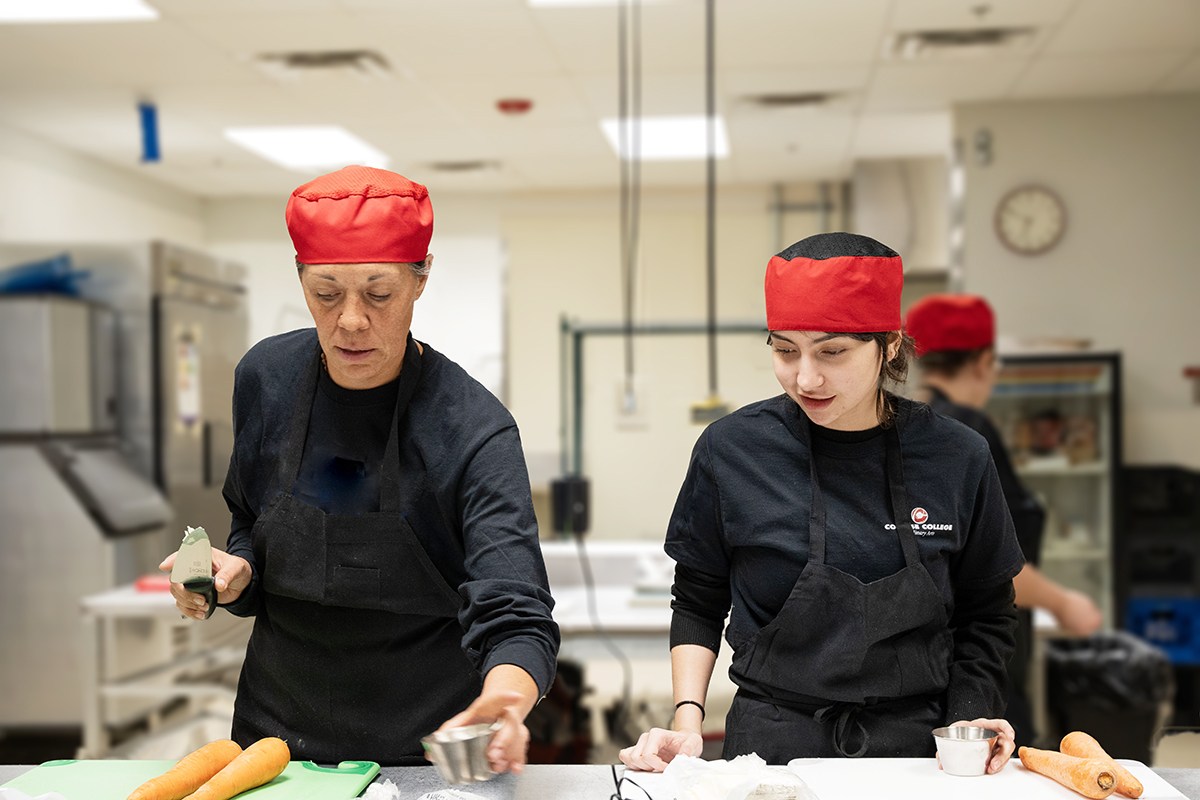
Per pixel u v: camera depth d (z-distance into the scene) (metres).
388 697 1.30
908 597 1.23
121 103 4.82
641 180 6.63
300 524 1.27
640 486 3.38
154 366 4.28
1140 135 4.80
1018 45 4.07
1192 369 4.75
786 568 1.28
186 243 7.11
